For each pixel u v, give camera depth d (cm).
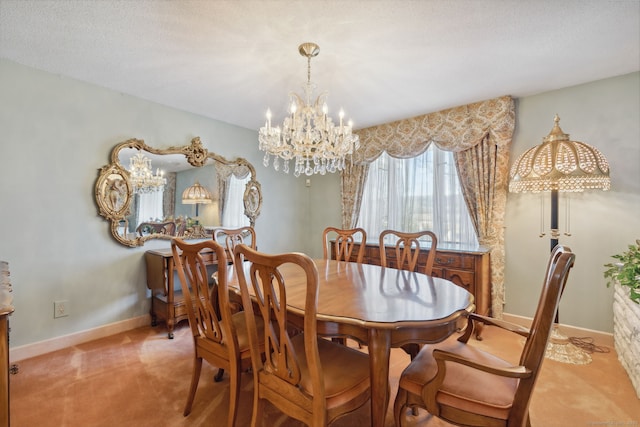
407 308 133
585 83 257
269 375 125
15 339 223
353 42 194
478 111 300
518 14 167
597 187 213
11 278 222
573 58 216
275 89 269
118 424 154
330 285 173
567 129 265
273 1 156
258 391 130
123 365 215
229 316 139
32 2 155
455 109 315
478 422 108
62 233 246
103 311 268
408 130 351
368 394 127
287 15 167
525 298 286
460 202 327
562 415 161
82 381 193
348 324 122
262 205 409
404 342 124
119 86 264
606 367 210
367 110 324
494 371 101
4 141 220
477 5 159
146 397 177
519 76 244
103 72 238
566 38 190
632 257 202
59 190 244
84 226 257
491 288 293
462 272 278
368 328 118
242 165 382
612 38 190
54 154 242
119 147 273
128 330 281
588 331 255
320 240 461
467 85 261
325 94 215
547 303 99
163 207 307
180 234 320
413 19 171
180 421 157
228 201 366
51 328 239
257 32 183
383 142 373
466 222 324
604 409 166
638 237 237
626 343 203
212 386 189
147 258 291
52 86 240
